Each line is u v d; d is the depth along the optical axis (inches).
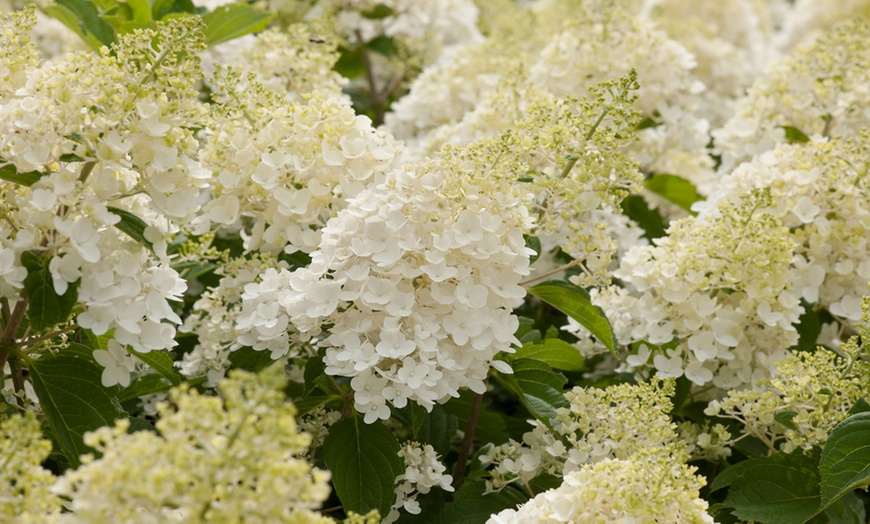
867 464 65.6
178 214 64.9
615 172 68.7
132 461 57.4
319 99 70.7
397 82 101.3
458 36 103.3
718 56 101.6
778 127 81.8
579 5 85.8
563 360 72.7
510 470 69.0
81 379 65.6
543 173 70.2
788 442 68.6
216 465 57.3
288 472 57.6
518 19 108.3
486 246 66.1
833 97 80.9
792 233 75.0
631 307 73.6
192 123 65.3
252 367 69.8
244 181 69.9
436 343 65.9
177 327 76.6
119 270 63.9
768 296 71.0
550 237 76.7
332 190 70.9
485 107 80.2
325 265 66.4
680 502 63.1
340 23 92.4
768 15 137.3
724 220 71.6
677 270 71.7
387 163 70.7
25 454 59.9
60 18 77.9
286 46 79.4
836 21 122.0
